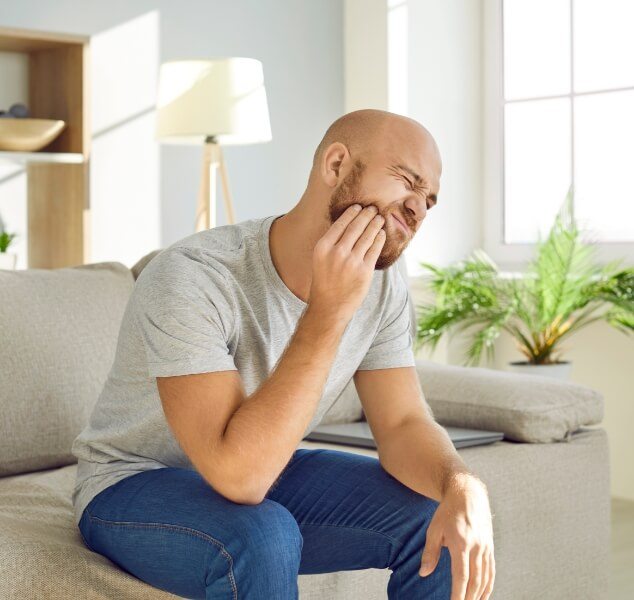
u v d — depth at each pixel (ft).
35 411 7.16
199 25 14.32
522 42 14.89
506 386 8.64
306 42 15.20
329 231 5.01
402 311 5.95
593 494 8.68
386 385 5.82
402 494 5.43
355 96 15.25
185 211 14.46
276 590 4.54
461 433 8.27
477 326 14.42
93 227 13.56
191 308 4.91
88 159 12.21
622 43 13.85
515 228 15.11
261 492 4.76
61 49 12.45
